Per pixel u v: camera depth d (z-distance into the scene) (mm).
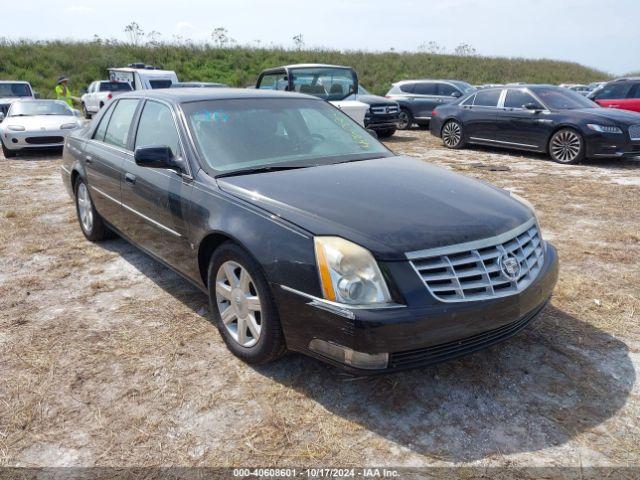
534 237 3098
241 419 2686
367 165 3672
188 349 3336
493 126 11445
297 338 2742
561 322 3643
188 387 2945
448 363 3146
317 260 2600
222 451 2469
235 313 3166
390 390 2904
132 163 4207
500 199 3230
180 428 2623
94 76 31391
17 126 11438
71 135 5762
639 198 7211
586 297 4039
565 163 10164
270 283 2766
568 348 3305
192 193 3402
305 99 4422
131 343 3410
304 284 2635
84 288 4293
